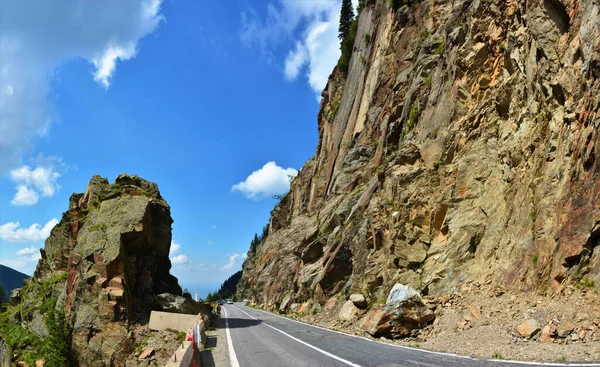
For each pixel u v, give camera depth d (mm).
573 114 12211
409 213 20312
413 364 8883
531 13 14789
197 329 13797
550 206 12406
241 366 10516
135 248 26625
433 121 22297
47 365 24953
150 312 24859
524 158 14867
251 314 37125
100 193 30047
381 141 31359
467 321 12883
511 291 12922
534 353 8898
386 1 41344
